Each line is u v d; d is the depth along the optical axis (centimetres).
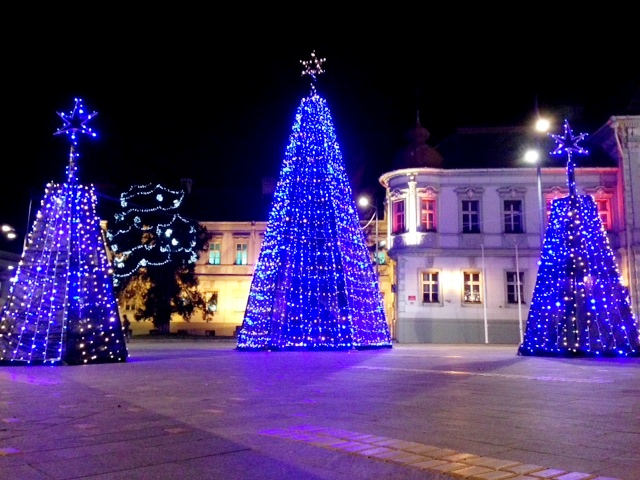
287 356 2205
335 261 2592
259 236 5297
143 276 4294
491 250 3681
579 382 1245
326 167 2677
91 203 1952
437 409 860
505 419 772
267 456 569
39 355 1748
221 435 671
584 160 3753
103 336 1847
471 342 3619
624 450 586
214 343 3653
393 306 4253
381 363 1828
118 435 675
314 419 779
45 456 572
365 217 4847
